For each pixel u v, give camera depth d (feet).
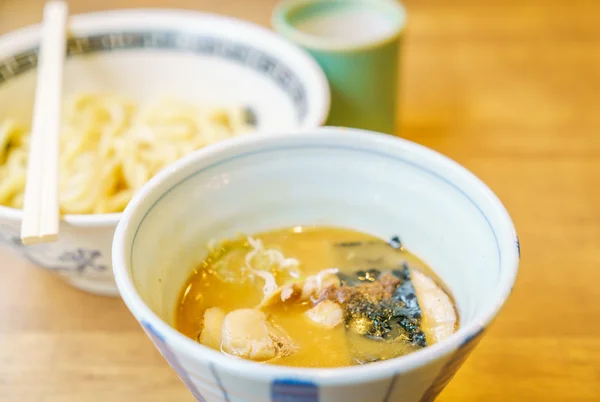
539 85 1.73
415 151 0.99
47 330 1.17
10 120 1.43
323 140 1.01
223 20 1.51
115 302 1.22
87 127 1.42
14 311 1.20
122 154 1.34
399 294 0.96
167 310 0.93
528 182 1.44
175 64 1.54
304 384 0.74
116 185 1.34
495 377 1.10
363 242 1.04
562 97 1.68
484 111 1.64
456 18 2.03
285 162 1.02
